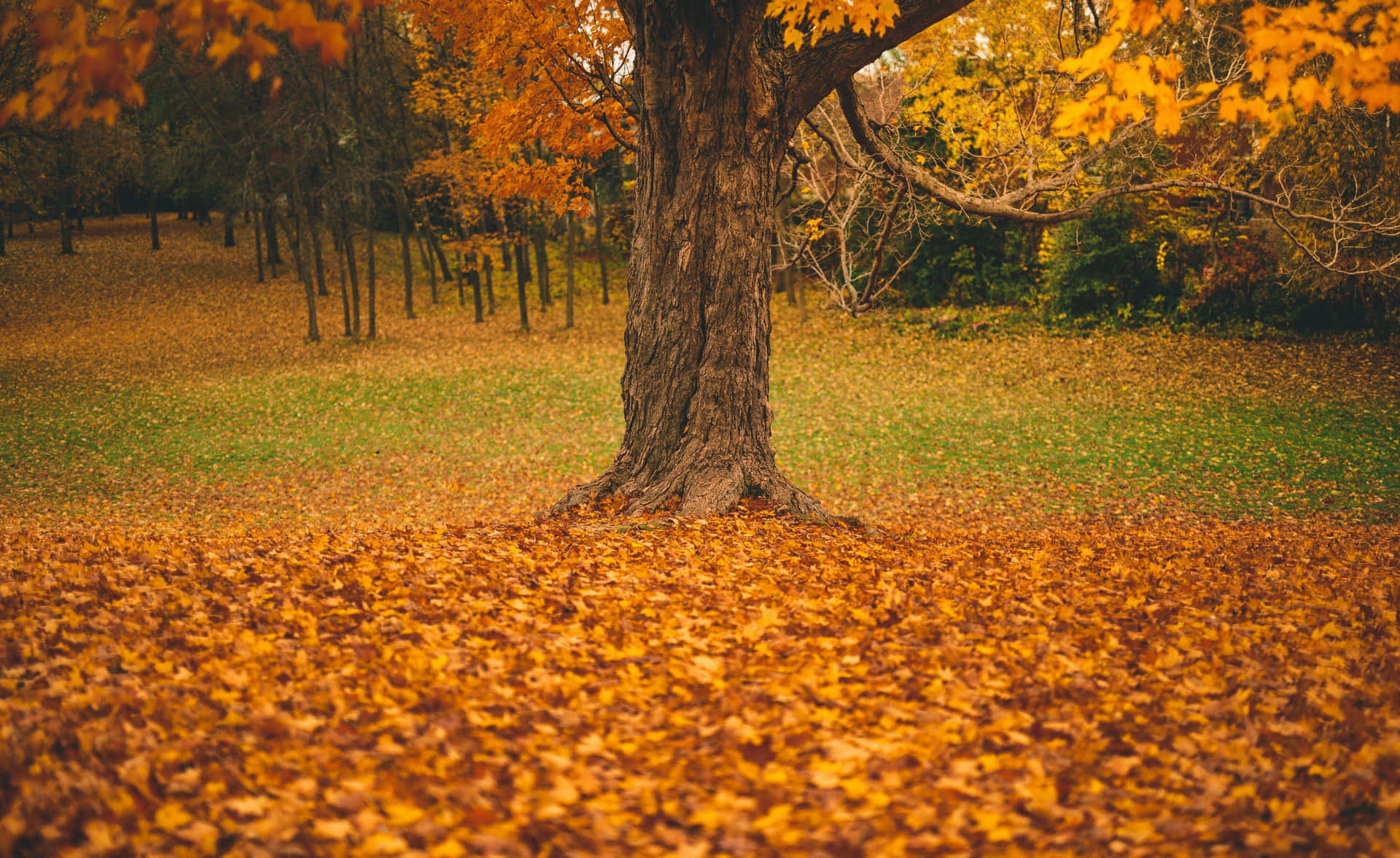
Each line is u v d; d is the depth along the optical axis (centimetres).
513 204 3067
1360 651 467
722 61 744
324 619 476
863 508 1560
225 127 3347
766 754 331
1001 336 2739
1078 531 1240
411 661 408
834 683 398
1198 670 424
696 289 820
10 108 350
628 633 466
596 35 1011
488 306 3794
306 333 3288
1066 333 2684
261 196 3550
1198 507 1449
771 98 784
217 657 412
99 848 255
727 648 448
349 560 602
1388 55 446
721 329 820
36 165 2722
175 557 611
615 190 4062
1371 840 271
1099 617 522
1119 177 1873
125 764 302
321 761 315
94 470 1853
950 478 1700
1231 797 303
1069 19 1215
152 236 4447
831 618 497
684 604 522
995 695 389
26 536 854
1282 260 2258
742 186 804
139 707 351
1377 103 459
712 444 826
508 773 314
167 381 2620
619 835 277
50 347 3069
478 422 2195
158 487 1745
